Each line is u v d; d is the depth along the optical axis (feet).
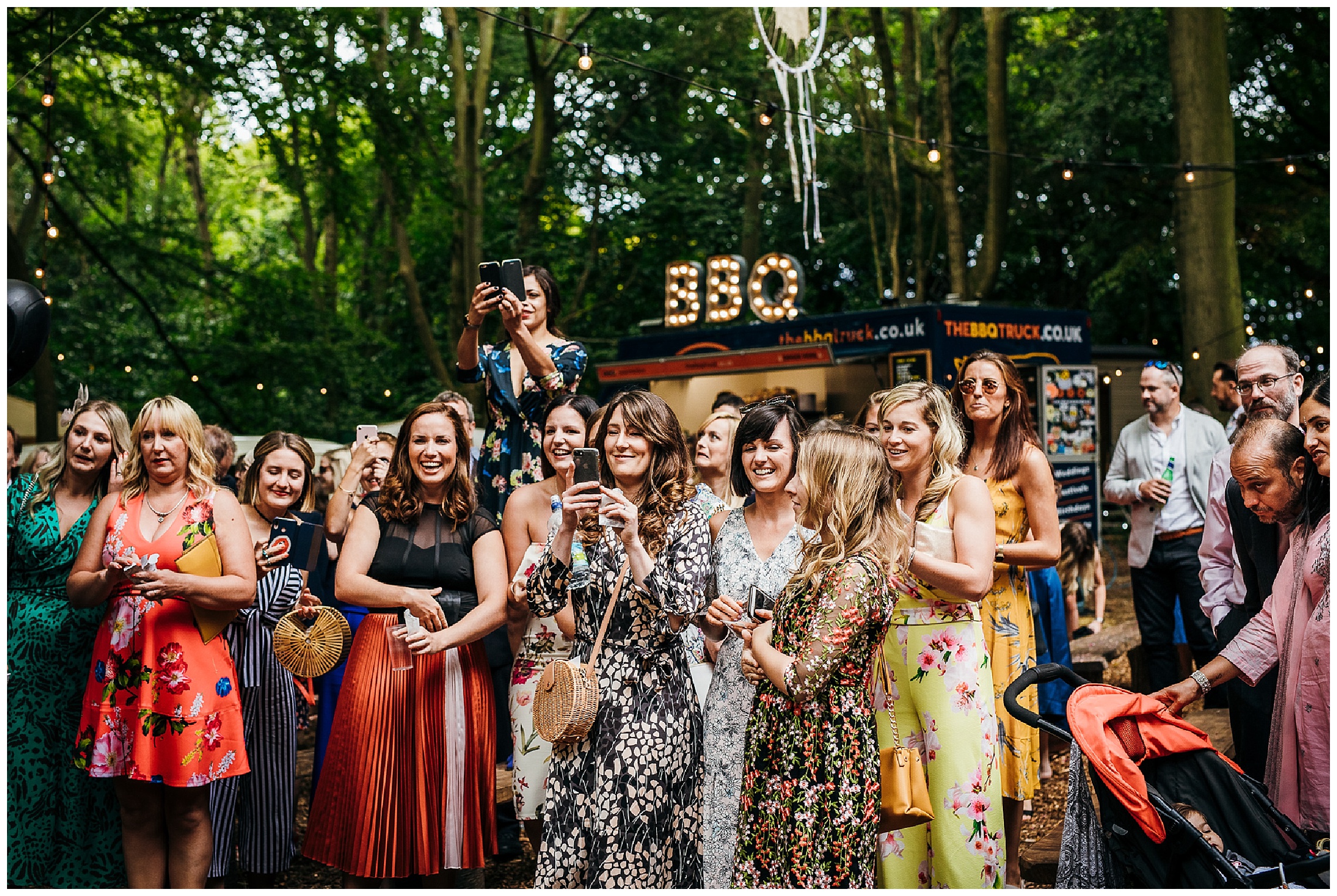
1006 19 59.00
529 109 77.30
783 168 78.07
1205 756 10.10
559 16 63.93
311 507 16.38
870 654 10.57
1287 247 69.05
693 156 80.69
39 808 13.26
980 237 79.77
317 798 12.88
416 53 68.49
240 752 13.19
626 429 12.17
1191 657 22.66
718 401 17.54
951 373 37.76
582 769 11.53
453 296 62.03
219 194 101.19
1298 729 10.84
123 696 12.94
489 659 16.51
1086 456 39.68
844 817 10.19
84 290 79.25
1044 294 84.38
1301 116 68.33
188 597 12.73
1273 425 11.28
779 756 10.47
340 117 59.21
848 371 43.73
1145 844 9.96
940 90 62.28
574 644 12.15
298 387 67.00
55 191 73.31
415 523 13.16
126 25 49.16
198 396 66.85
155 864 13.28
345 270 92.12
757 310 47.21
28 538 13.50
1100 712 10.21
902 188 76.13
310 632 13.08
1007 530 14.40
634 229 77.56
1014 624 14.39
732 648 12.19
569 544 11.75
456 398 16.76
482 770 13.04
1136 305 80.53
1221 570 15.25
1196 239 46.55
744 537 12.62
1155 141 71.00
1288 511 11.16
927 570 11.30
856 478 10.53
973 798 11.50
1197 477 20.26
